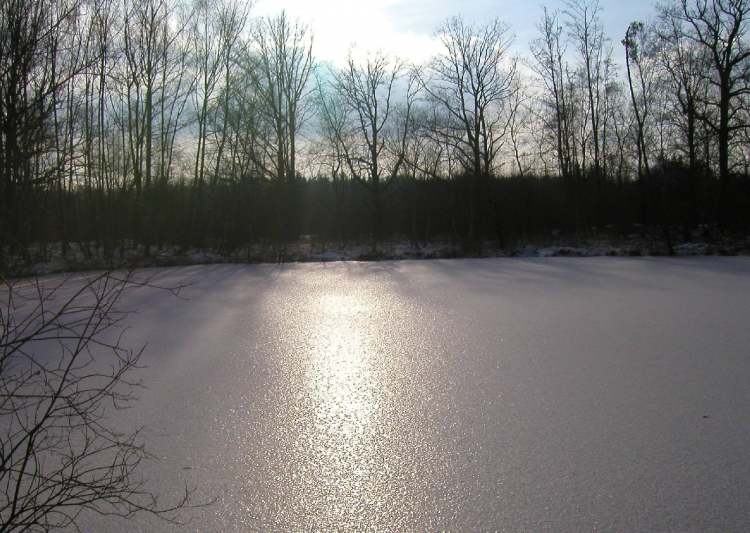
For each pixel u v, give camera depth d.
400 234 35.44
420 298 13.08
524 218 32.00
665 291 13.41
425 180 33.75
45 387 6.59
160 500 4.24
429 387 6.68
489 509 4.07
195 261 23.64
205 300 13.26
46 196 16.83
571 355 7.89
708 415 5.65
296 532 3.86
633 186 35.66
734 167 29.73
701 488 4.28
